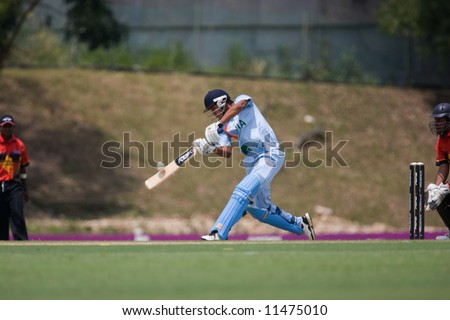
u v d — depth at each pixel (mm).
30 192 69250
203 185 74875
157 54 91688
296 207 73812
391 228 73188
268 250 23828
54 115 79500
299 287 16984
